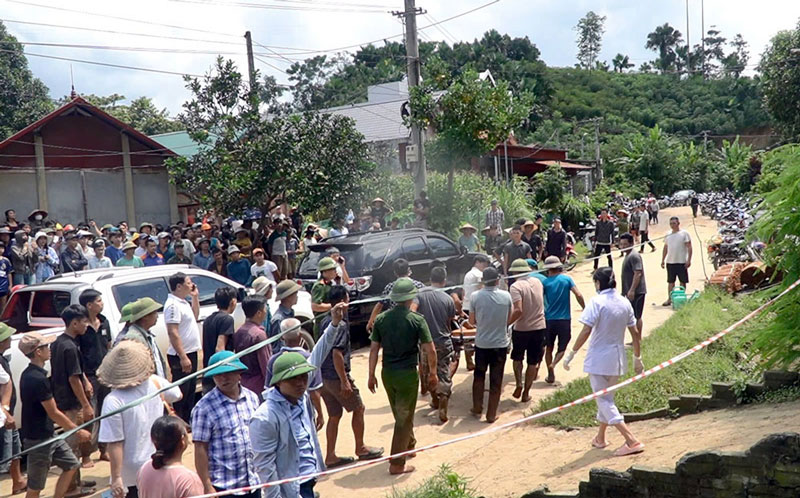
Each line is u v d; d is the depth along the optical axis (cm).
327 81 7056
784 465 478
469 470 687
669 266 1380
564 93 9344
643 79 10500
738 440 581
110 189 2286
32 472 626
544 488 571
